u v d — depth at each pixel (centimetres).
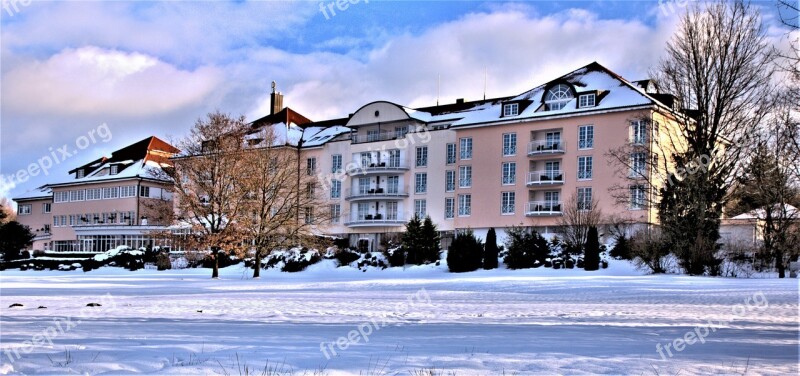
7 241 7812
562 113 5884
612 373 853
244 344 1135
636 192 5453
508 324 1527
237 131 4809
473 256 5156
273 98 8638
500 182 6209
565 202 5869
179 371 859
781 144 3850
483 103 7044
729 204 4697
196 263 6256
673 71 4428
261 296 2650
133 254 6556
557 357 973
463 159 6444
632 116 5175
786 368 894
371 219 6938
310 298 2517
